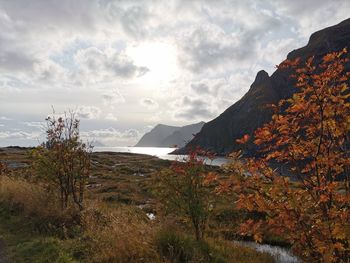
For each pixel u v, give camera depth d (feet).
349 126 18.69
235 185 20.30
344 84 18.94
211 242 40.75
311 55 20.24
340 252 18.85
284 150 19.81
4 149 272.31
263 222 20.30
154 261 27.30
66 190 46.50
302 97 19.53
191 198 39.34
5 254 30.35
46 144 46.34
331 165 18.85
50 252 29.73
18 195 46.16
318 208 18.76
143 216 45.93
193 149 40.45
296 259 42.50
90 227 35.35
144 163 193.67
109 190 94.53
